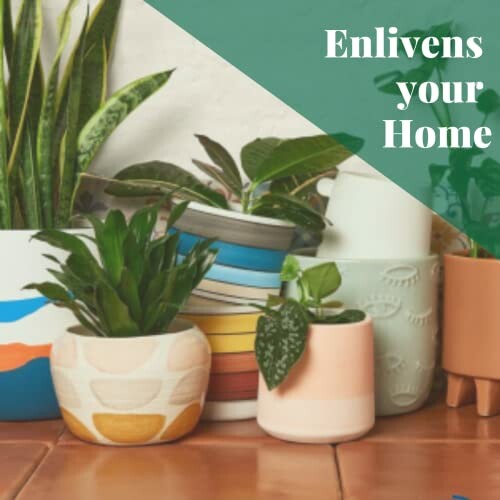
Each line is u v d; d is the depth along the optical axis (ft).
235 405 2.57
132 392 2.24
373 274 2.55
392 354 2.59
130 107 2.71
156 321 2.36
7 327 2.49
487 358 2.59
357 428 2.33
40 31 2.63
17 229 2.75
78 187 2.74
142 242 2.30
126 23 2.96
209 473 2.10
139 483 2.03
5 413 2.56
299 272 2.54
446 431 2.47
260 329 2.32
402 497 1.91
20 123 2.59
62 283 2.33
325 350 2.29
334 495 1.94
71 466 2.16
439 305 2.99
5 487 2.00
